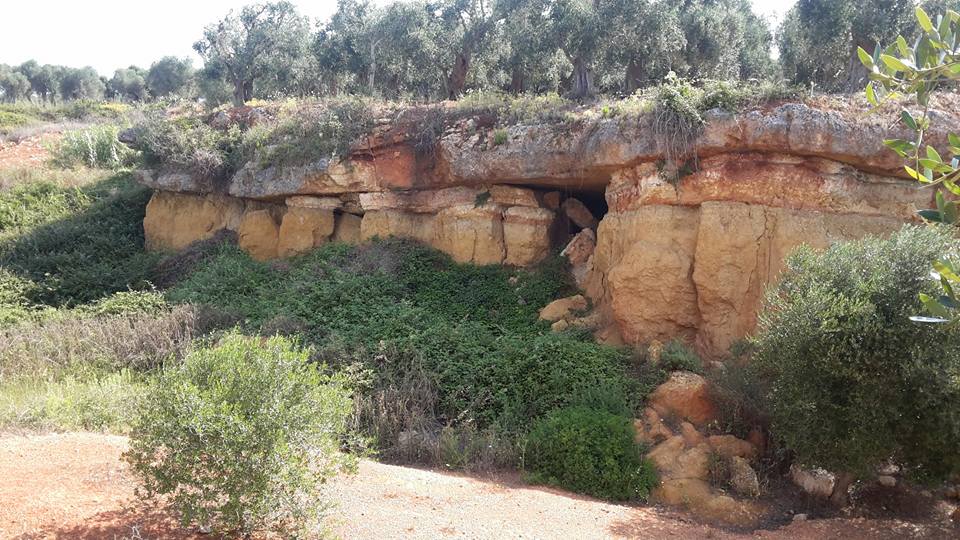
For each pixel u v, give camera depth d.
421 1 22.55
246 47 24.56
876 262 7.46
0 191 22.16
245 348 5.66
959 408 6.73
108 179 23.48
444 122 15.53
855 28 15.38
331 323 12.70
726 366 9.75
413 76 24.00
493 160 14.27
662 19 17.19
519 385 10.23
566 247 14.67
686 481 8.28
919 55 3.40
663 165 11.64
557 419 8.84
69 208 21.52
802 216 10.79
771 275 10.80
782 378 7.71
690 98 11.38
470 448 8.91
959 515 7.93
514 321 13.24
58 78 53.91
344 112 16.81
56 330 12.87
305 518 5.23
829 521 7.72
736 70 20.20
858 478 7.82
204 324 13.09
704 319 11.23
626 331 11.73
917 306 6.95
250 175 17.67
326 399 5.48
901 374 6.97
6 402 8.65
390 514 6.18
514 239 14.95
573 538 6.34
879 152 10.43
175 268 17.62
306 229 17.09
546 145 13.52
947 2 14.55
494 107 15.09
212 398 5.15
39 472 6.10
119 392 9.16
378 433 9.23
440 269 15.23
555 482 8.29
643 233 11.77
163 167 19.34
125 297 15.04
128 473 6.25
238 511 4.99
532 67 20.09
